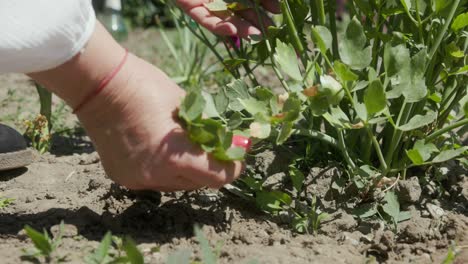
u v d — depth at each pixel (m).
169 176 0.71
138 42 2.03
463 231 0.77
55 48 0.69
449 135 0.84
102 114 0.71
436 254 0.74
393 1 0.80
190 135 0.70
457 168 0.86
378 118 0.73
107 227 0.75
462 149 0.74
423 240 0.76
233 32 0.80
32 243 0.72
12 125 1.14
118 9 1.98
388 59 0.74
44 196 0.85
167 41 1.44
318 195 0.81
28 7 0.68
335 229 0.77
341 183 0.81
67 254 0.68
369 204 0.79
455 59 0.82
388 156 0.78
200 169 0.70
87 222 0.76
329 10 0.83
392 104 0.82
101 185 0.86
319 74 0.73
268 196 0.78
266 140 0.86
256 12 0.82
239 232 0.75
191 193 0.82
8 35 0.68
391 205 0.77
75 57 0.69
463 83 0.82
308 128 0.82
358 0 0.80
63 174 0.93
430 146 0.75
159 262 0.68
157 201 0.80
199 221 0.77
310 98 0.72
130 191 0.81
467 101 0.76
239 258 0.70
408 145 0.81
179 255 0.63
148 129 0.70
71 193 0.86
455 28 0.77
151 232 0.75
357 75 0.75
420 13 0.80
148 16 2.43
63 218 0.77
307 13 0.83
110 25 1.96
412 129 0.77
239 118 0.73
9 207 0.82
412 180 0.81
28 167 0.95
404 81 0.73
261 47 0.85
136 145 0.70
